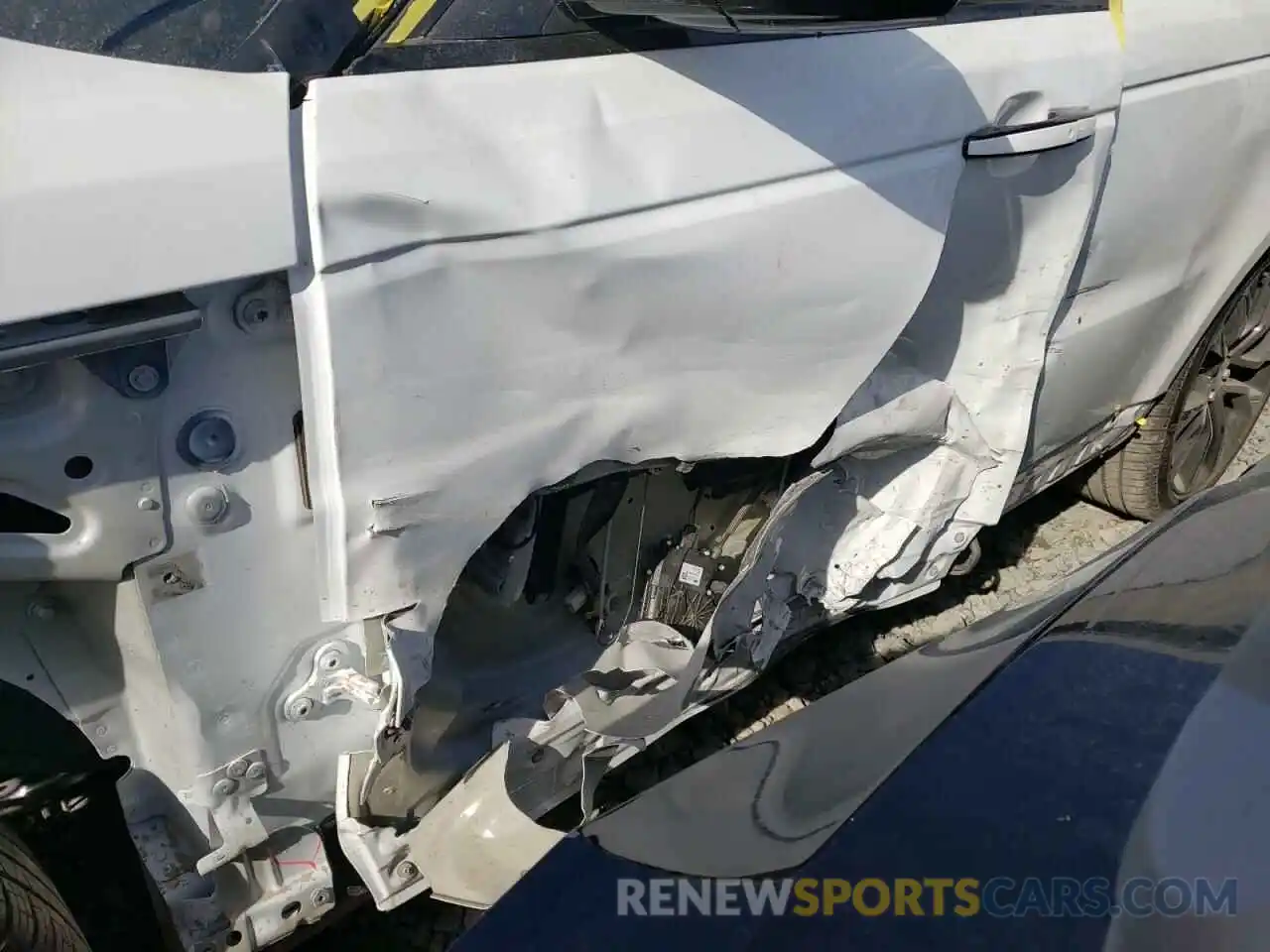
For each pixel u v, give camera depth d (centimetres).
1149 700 121
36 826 137
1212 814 108
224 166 119
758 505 212
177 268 116
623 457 162
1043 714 122
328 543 138
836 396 182
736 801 125
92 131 113
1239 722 116
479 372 140
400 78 133
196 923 162
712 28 143
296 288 125
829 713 137
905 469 227
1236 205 277
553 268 141
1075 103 205
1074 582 151
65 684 147
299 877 172
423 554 145
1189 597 134
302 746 159
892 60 175
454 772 186
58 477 126
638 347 154
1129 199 235
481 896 171
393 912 214
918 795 116
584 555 199
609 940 109
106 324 116
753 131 158
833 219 168
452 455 142
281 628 148
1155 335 278
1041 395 247
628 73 150
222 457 134
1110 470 330
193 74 122
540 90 142
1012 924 103
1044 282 220
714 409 168
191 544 137
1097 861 106
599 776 203
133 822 156
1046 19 205
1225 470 359
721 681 223
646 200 147
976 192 197
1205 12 243
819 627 245
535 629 203
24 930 134
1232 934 97
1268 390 355
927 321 211
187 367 128
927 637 294
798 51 165
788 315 168
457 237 133
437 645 185
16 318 108
